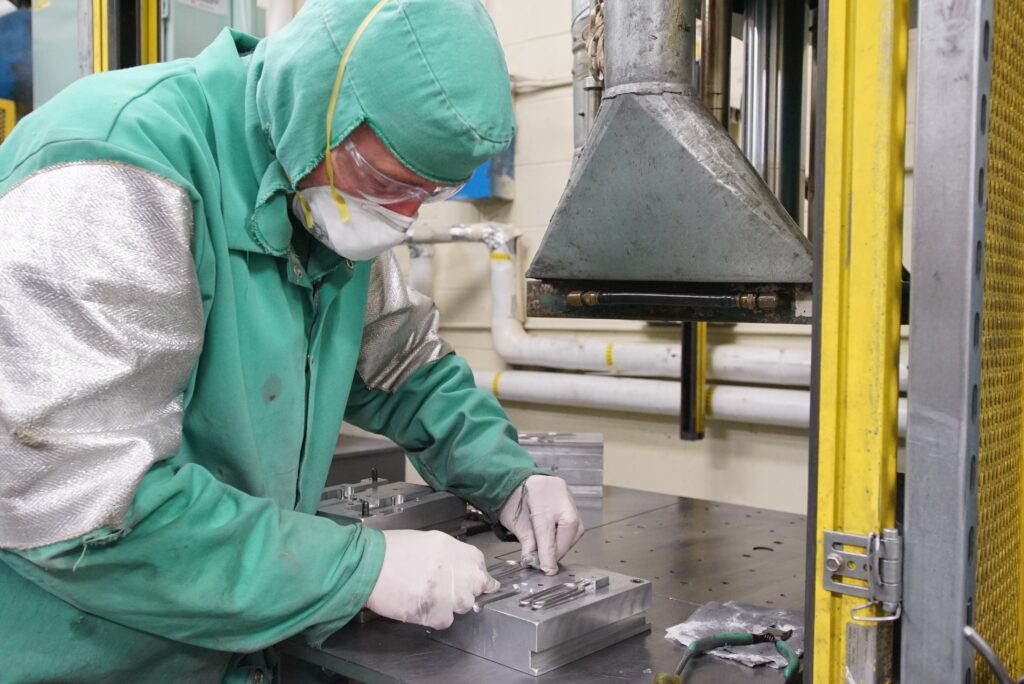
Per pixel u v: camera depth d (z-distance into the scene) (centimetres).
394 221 94
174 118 90
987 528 81
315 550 90
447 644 103
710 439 257
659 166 99
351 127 84
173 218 81
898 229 72
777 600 121
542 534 114
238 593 85
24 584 89
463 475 125
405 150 85
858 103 71
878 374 71
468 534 147
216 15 177
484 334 301
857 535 73
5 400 73
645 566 137
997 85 75
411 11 84
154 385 81
